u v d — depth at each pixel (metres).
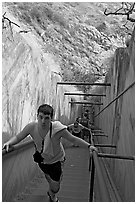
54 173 3.51
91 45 21.17
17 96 4.27
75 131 10.68
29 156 5.03
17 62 4.22
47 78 6.88
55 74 8.71
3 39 3.66
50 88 7.37
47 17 17.36
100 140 12.15
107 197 2.15
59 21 18.81
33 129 3.27
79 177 5.99
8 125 3.84
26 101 4.83
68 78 17.59
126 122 5.00
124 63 5.80
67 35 19.69
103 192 2.23
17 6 13.42
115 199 4.60
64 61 18.17
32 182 5.11
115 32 21.92
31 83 5.14
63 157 3.54
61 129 3.25
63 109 10.91
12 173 4.00
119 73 6.70
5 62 3.73
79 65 19.52
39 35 15.26
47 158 3.39
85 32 21.42
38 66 5.75
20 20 13.18
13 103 4.08
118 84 6.74
